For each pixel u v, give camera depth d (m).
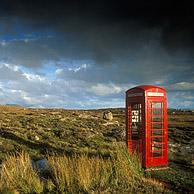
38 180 10.36
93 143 23.77
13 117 54.88
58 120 47.56
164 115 15.15
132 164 12.16
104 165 11.32
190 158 18.30
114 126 42.62
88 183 10.34
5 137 26.30
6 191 9.61
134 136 15.79
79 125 40.25
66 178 10.41
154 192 10.48
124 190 10.32
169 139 29.47
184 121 66.62
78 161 11.40
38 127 34.41
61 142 23.89
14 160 11.72
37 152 19.12
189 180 12.73
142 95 14.71
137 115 15.76
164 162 14.93
